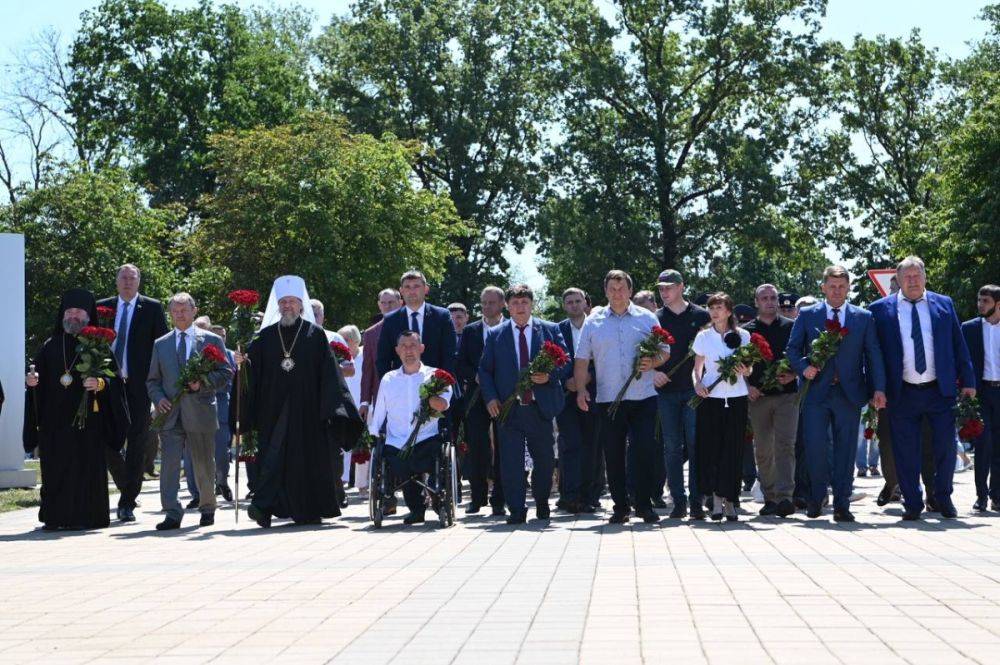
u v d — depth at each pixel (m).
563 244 51.59
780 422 13.31
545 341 13.23
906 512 12.74
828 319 12.84
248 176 43.62
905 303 12.91
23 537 13.19
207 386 13.51
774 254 52.66
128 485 14.85
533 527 12.52
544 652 6.12
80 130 52.81
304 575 9.16
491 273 58.12
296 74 55.88
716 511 12.83
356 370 17.50
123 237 43.75
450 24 57.12
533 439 13.12
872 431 14.41
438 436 13.05
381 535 12.09
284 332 13.73
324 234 43.16
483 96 56.59
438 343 14.24
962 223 41.75
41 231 43.25
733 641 6.29
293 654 6.26
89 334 13.91
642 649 6.13
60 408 13.98
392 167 45.75
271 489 13.45
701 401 12.81
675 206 53.00
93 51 52.97
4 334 20.78
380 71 56.44
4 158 52.91
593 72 50.59
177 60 52.66
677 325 13.23
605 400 12.88
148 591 8.56
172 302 14.03
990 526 11.99
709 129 51.78
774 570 8.87
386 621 7.11
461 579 8.73
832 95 53.09
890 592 7.77
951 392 12.81
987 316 14.03
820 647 6.11
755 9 50.50
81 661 6.23
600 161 52.56
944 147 43.22
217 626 7.11
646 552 10.12
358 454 13.59
